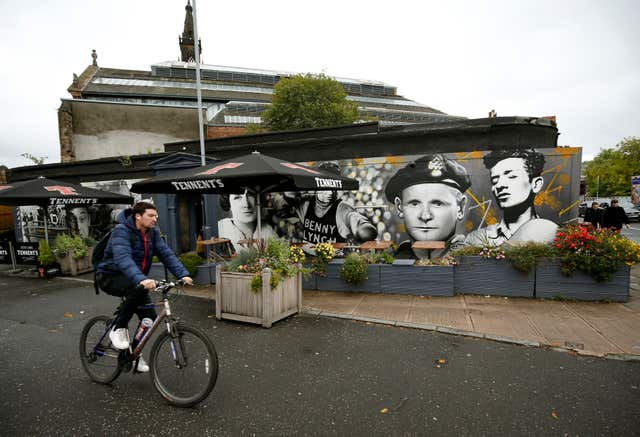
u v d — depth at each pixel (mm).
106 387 3562
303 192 9406
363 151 8781
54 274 9508
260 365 3965
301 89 25109
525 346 4320
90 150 26266
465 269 6453
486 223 7723
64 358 4281
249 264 5465
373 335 4777
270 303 5133
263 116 26359
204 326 5270
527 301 5992
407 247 8383
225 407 3160
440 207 8062
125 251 3127
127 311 3352
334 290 7000
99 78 43469
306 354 4230
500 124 7621
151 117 27516
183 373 3193
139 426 2916
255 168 5422
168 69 50562
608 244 5754
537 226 7379
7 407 3227
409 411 3059
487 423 2873
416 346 4395
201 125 8953
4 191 9406
